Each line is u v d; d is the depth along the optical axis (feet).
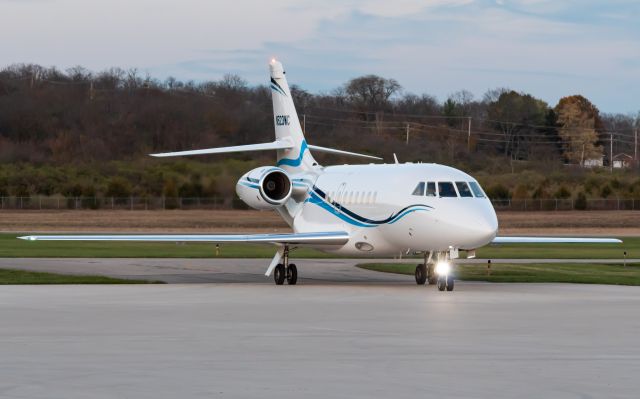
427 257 233.14
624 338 128.98
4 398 87.40
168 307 169.89
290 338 127.95
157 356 111.96
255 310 165.27
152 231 533.55
